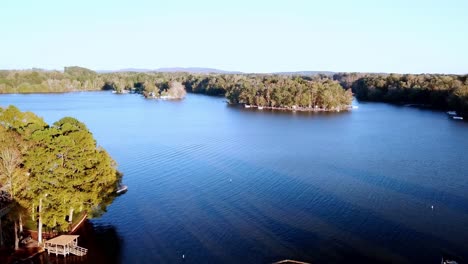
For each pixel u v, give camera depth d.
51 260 59.38
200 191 91.75
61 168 62.75
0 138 60.31
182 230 71.25
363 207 82.50
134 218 76.12
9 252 59.84
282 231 71.25
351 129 182.25
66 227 65.94
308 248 65.12
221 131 172.00
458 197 88.94
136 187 93.81
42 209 62.72
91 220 74.94
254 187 95.00
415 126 192.50
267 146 141.00
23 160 61.00
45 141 62.78
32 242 63.53
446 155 128.75
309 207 82.62
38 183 61.12
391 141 153.00
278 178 102.12
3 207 59.53
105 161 70.88
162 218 76.31
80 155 66.31
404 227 73.19
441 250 65.00
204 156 124.38
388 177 103.56
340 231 71.44
